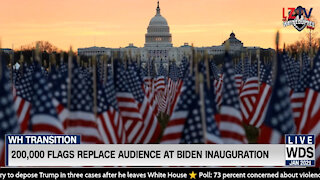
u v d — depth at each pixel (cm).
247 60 7444
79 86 3228
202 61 3528
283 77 2880
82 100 3219
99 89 3472
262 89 4494
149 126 4397
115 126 3519
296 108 4397
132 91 4528
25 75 4328
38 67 3014
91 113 3219
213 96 4081
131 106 4159
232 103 2934
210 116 2906
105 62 3744
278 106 2881
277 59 2888
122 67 4525
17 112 4306
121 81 4172
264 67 5959
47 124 2967
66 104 3550
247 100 5906
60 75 3712
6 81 2777
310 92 3497
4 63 2773
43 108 2984
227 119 2936
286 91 2878
